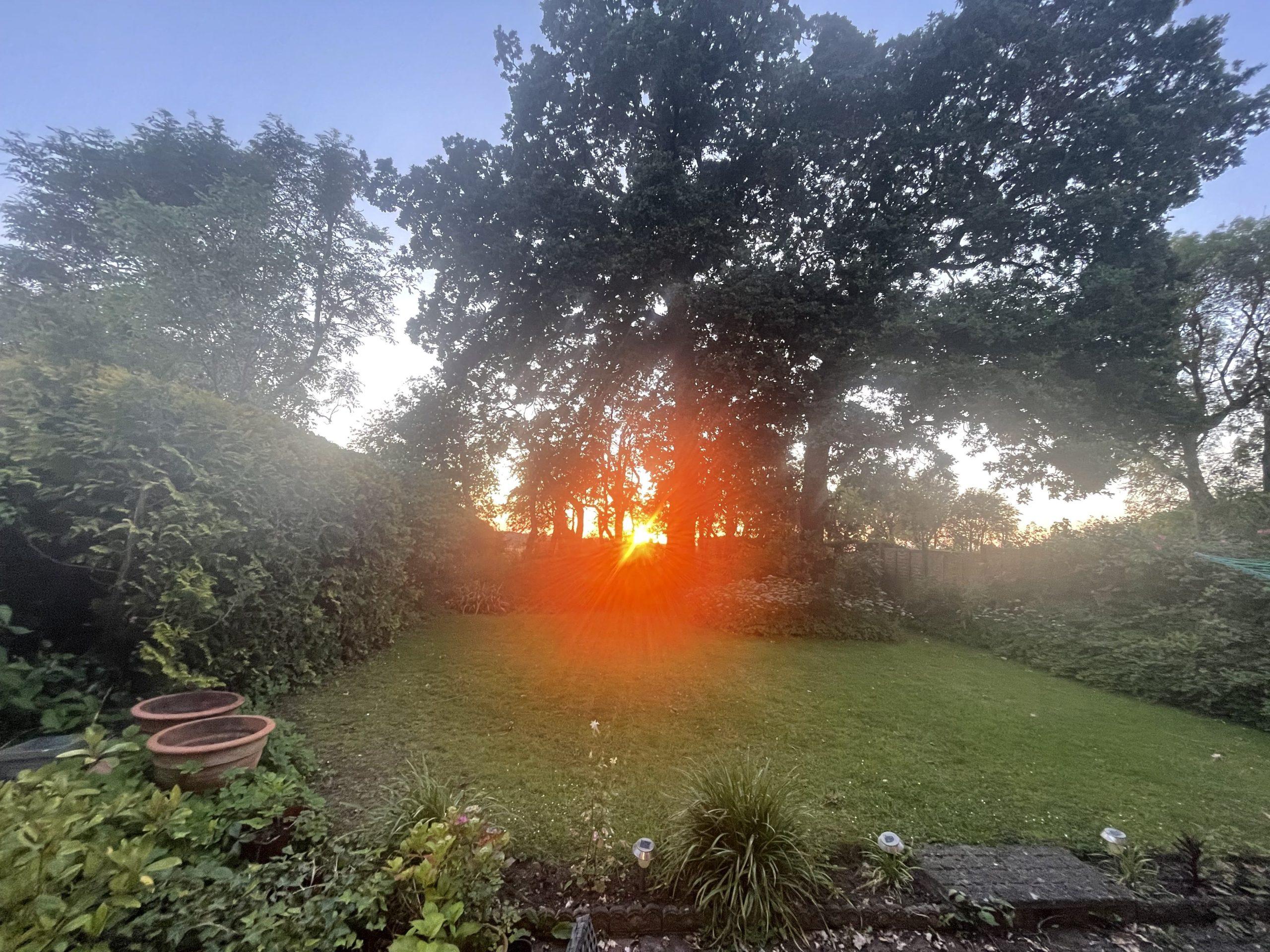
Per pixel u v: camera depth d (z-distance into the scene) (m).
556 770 3.73
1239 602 6.62
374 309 11.70
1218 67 11.75
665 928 2.42
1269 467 17.16
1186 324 16.02
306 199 11.19
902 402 11.90
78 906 1.51
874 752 4.26
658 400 13.28
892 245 11.98
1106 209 11.22
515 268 13.12
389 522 6.71
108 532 3.37
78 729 3.11
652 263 12.20
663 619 10.16
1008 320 10.84
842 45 12.56
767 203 13.86
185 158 11.51
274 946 1.79
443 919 1.95
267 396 9.08
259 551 4.36
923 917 2.48
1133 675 6.52
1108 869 2.87
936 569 12.09
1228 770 4.25
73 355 3.89
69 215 11.48
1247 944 2.44
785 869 2.51
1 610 2.91
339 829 2.84
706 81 13.10
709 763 3.83
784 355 12.12
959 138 11.48
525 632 8.58
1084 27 11.74
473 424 13.84
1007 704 5.75
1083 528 9.80
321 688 5.23
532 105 13.64
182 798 2.53
